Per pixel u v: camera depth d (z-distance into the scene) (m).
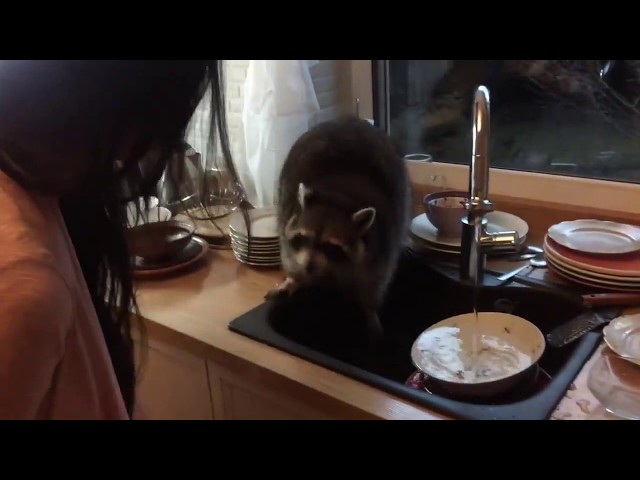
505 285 1.25
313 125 1.67
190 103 0.65
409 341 1.31
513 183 1.57
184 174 0.88
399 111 1.81
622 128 1.44
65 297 0.55
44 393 0.53
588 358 0.98
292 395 0.98
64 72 0.56
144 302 1.25
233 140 1.82
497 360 1.03
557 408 0.87
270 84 1.67
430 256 1.41
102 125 0.59
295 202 1.37
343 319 1.31
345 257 1.26
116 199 0.70
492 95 1.62
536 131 1.57
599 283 1.17
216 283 1.33
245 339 1.09
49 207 0.62
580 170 1.53
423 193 1.74
